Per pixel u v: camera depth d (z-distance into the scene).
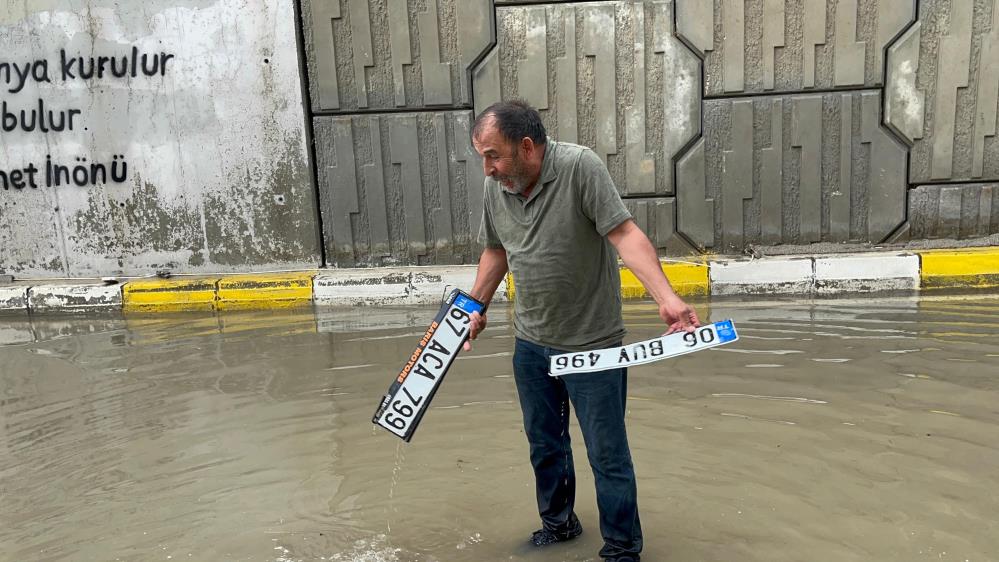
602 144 6.82
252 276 7.14
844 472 3.73
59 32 6.98
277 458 4.16
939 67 6.46
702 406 4.52
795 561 3.09
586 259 2.88
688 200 6.86
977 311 5.87
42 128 7.16
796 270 6.54
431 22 6.71
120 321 6.82
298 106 6.94
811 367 4.97
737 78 6.61
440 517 3.56
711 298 6.58
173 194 7.22
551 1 6.62
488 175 2.83
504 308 6.56
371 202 7.09
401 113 6.93
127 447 4.36
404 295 6.87
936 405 4.36
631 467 3.00
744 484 3.67
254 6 6.79
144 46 6.95
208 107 7.02
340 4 6.73
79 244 7.38
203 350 5.93
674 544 3.24
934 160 6.62
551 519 3.30
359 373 5.28
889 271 6.46
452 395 4.86
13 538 3.50
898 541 3.17
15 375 5.57
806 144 6.67
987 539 3.15
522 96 6.80
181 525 3.57
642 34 6.61
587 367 2.78
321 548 3.35
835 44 6.50
